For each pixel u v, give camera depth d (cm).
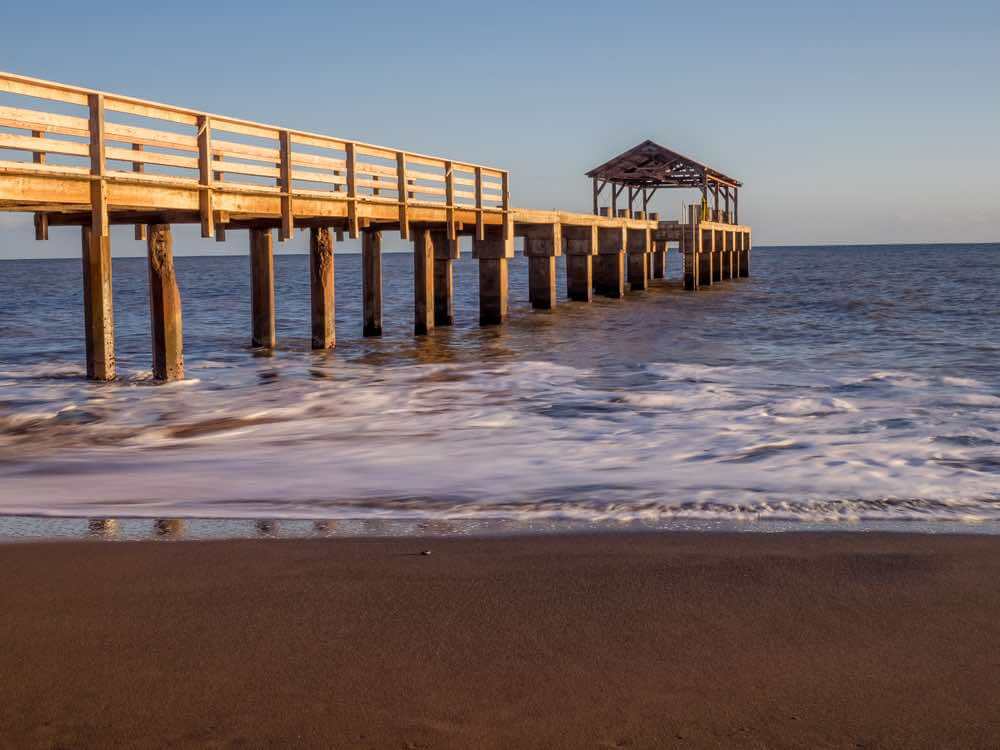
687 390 1174
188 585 441
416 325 1933
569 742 295
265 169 1231
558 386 1237
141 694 327
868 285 4172
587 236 2777
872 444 797
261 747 291
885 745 295
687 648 366
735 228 4331
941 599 418
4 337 2062
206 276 7138
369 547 502
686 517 561
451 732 301
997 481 656
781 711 316
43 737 298
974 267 7219
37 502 625
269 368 1447
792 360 1531
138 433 941
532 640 374
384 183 1515
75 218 1197
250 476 712
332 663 352
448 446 834
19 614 404
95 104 973
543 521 557
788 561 471
